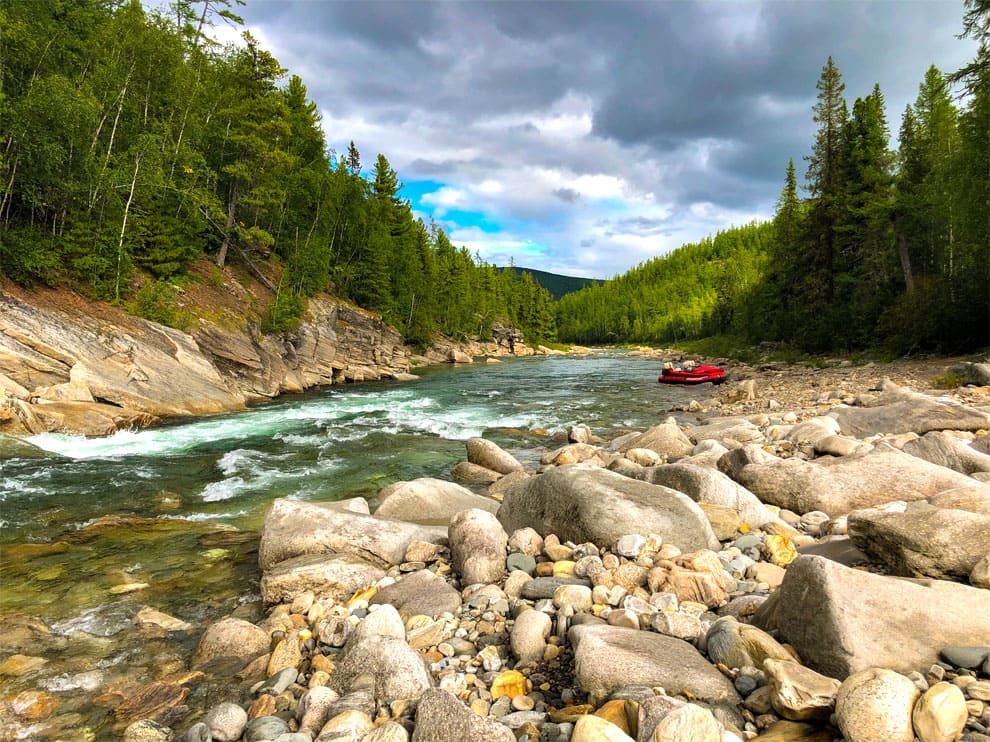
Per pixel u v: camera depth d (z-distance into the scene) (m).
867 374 27.09
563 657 4.39
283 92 46.69
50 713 4.37
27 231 22.55
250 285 36.97
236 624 5.42
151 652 5.34
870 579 3.87
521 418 21.38
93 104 25.84
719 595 5.00
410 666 4.20
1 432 14.95
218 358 27.28
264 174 38.88
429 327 67.62
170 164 33.72
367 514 8.35
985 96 27.98
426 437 17.41
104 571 7.21
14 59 24.95
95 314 22.34
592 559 5.84
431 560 6.97
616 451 14.27
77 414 17.12
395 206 67.12
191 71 40.09
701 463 10.63
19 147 23.34
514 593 5.73
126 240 27.16
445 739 3.27
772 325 54.44
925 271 37.75
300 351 35.84
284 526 7.30
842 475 8.14
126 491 11.10
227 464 13.52
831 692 3.08
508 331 100.12
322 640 5.09
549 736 3.46
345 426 19.52
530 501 7.47
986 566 4.21
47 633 5.63
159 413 20.94
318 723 3.85
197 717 4.31
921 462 8.04
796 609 3.96
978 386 18.75
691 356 69.62
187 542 8.28
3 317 18.22
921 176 39.97
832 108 43.31
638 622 4.51
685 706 2.93
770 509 8.08
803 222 45.81
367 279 55.25
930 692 2.81
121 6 33.44
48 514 9.63
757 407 21.00
